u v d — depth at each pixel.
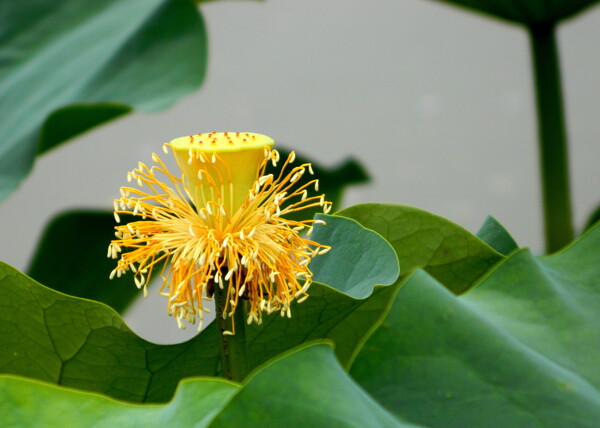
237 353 0.65
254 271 0.65
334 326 0.68
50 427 0.59
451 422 0.59
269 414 0.58
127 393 0.67
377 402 0.60
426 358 0.61
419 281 0.62
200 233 0.65
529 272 0.65
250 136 0.65
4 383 0.59
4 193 1.05
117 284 1.10
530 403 0.60
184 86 1.04
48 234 1.08
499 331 0.62
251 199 0.65
